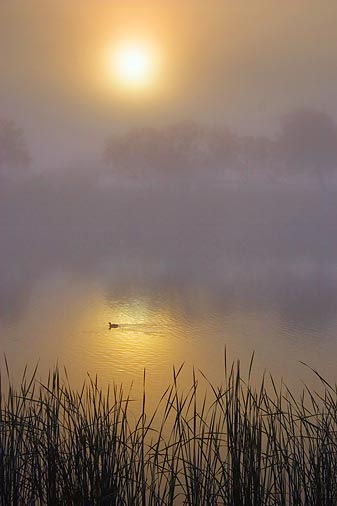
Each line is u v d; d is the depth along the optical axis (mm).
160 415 11109
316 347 18516
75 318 23953
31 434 6504
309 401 11125
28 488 6258
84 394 11945
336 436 6613
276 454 6492
